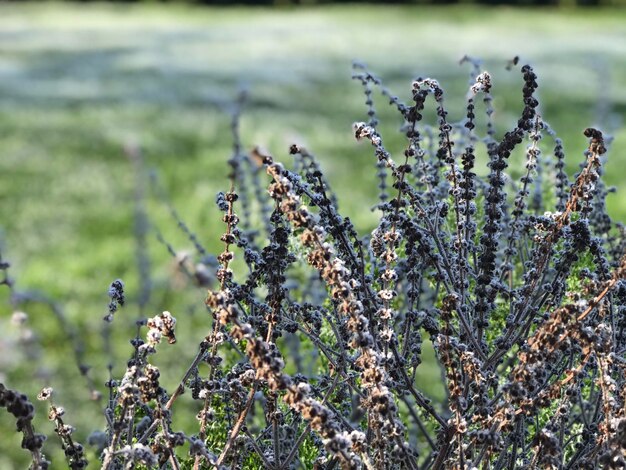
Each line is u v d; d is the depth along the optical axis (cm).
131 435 174
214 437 208
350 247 193
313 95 1594
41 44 2511
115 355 469
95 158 1086
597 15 3394
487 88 187
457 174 195
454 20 3209
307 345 284
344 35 2717
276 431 179
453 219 243
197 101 1550
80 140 1206
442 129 191
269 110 1427
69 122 1348
